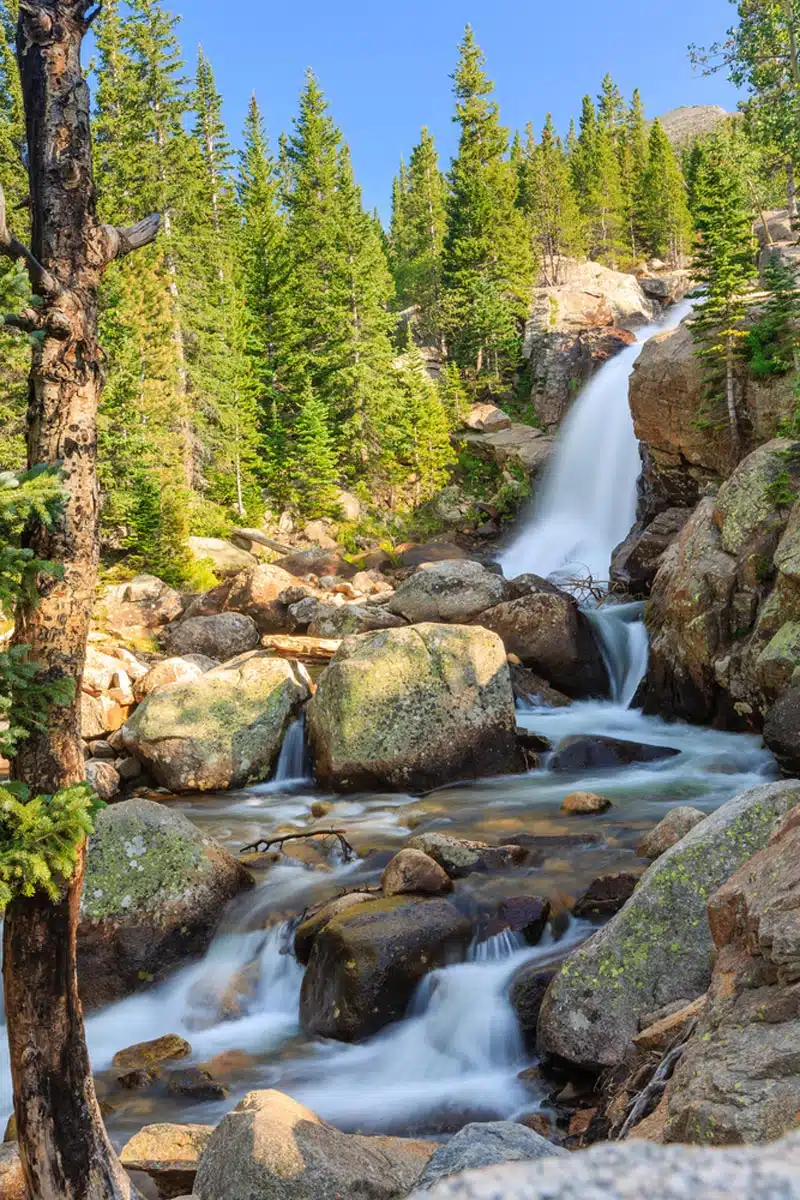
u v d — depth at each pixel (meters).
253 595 34.03
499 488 49.56
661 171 82.88
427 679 17.78
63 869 4.77
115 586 35.62
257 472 49.94
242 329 53.00
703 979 7.94
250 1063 9.39
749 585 19.84
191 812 17.41
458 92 67.75
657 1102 5.98
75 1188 5.26
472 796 16.47
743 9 29.66
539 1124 7.58
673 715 21.48
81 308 5.56
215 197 62.69
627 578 31.34
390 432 50.94
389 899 10.71
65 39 5.66
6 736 4.89
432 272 73.25
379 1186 5.88
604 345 55.69
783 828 6.54
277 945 11.35
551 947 10.12
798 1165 0.97
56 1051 5.29
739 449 30.09
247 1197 5.73
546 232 75.31
